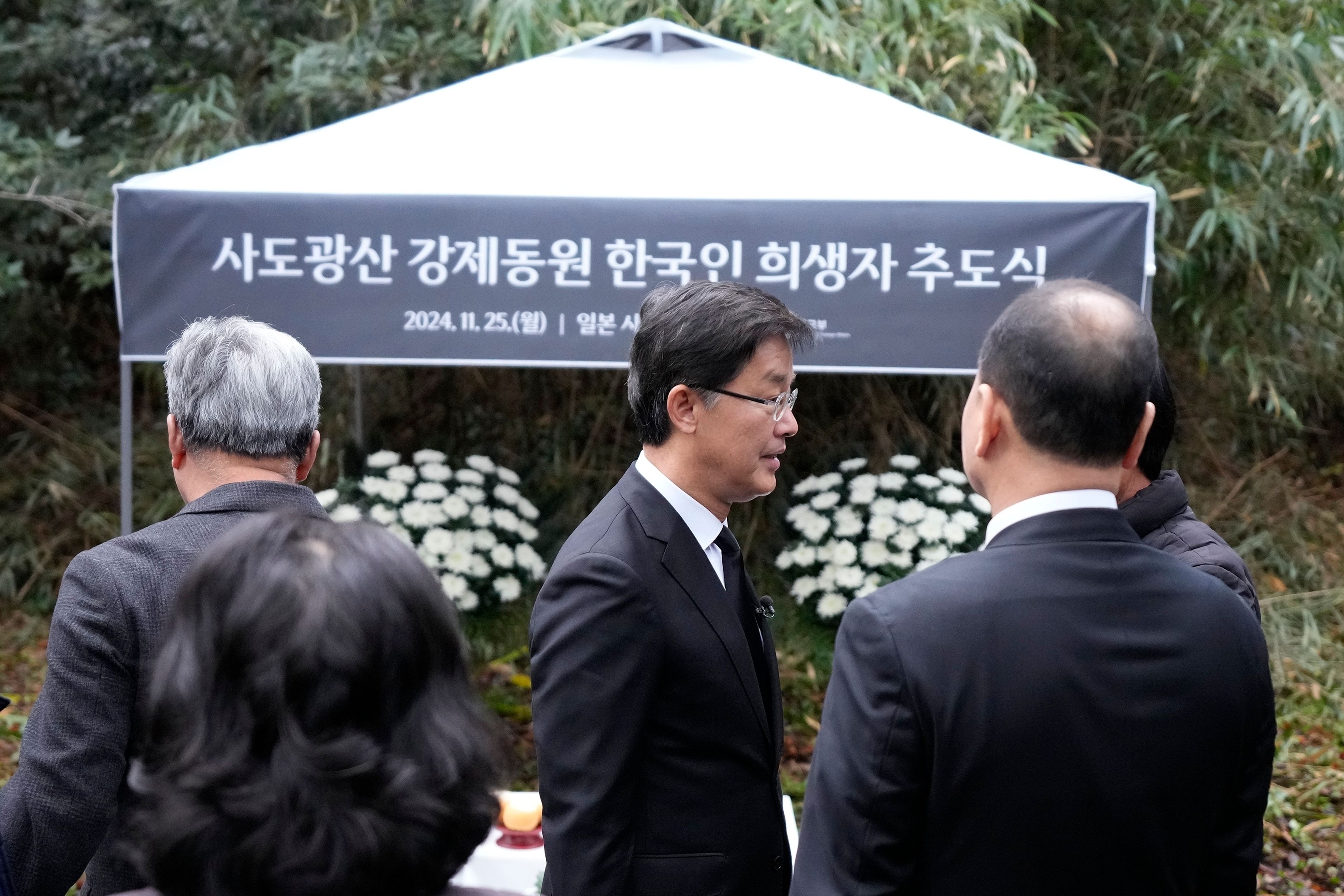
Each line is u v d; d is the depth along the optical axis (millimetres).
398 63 5070
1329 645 5121
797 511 3688
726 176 2980
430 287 2943
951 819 1152
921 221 2914
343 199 2920
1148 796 1146
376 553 881
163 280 2934
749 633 1812
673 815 1623
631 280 2936
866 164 3033
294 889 766
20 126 5859
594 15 4602
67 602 1472
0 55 5766
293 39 5668
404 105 3322
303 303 2943
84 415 6207
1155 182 4715
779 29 4488
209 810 781
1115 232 2893
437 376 5273
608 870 1528
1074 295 1246
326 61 4930
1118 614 1187
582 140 3123
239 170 2992
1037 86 5281
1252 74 4879
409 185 2936
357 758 793
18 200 5336
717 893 1625
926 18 4766
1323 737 4395
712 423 1688
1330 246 4957
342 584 842
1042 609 1175
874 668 1179
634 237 2932
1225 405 5996
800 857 1217
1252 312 5352
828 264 2928
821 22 4387
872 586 3523
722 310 1674
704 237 2930
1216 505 5801
